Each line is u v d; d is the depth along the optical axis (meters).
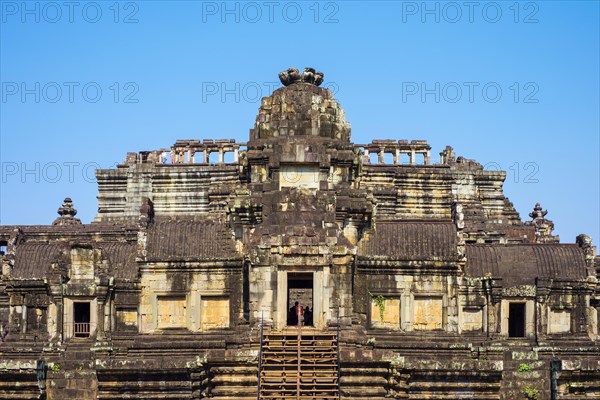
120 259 106.25
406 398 92.94
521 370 99.19
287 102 100.38
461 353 100.62
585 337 106.62
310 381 86.62
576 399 98.44
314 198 96.50
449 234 104.00
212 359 89.88
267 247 93.25
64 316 103.88
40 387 98.62
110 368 94.56
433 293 102.81
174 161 151.62
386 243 103.25
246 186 100.62
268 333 91.75
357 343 92.50
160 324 102.75
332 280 93.06
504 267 106.44
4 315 121.25
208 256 102.31
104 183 149.75
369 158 149.12
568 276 106.81
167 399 94.25
